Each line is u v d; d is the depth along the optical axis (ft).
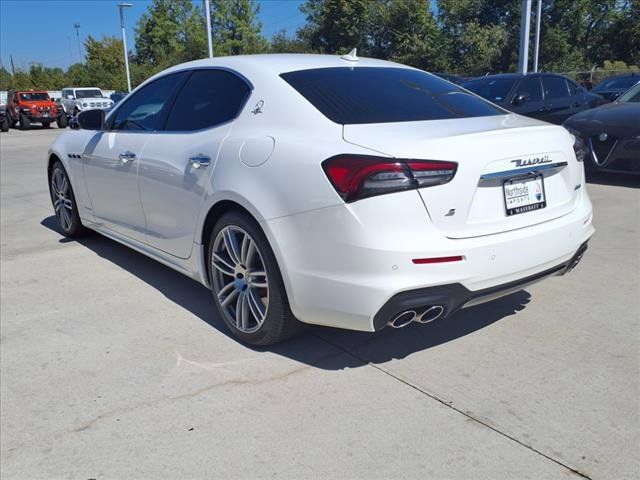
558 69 134.41
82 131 16.39
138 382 9.53
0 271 15.46
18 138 70.64
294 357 10.22
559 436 7.91
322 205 8.71
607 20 138.92
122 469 7.48
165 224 12.41
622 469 7.25
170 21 190.49
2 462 7.68
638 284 13.42
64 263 15.97
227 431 8.18
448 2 134.92
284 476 7.25
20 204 25.35
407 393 9.00
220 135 10.87
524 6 53.93
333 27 141.90
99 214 15.64
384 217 8.31
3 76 222.28
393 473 7.25
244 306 10.47
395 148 8.48
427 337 10.89
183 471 7.41
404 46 133.39
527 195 9.60
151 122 13.24
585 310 12.00
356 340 10.80
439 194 8.46
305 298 9.18
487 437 7.91
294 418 8.43
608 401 8.70
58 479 7.33
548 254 9.71
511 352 10.25
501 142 9.14
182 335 11.21
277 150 9.52
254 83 10.88
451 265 8.49
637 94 25.77
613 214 19.83
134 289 13.76
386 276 8.35
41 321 12.05
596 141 24.07
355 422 8.30
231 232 10.46
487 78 32.71
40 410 8.83
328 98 10.07
